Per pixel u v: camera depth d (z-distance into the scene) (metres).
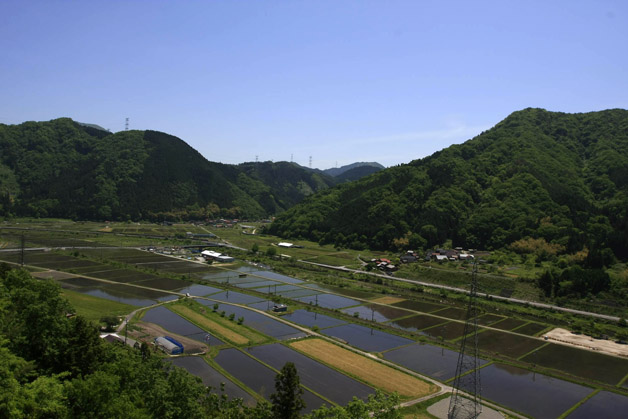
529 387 86.44
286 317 128.88
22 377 50.72
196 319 120.62
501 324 131.12
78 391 46.16
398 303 153.12
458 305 152.88
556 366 98.25
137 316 120.19
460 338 115.69
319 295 161.25
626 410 78.19
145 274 184.12
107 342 90.06
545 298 158.88
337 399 76.81
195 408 54.38
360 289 173.75
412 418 70.56
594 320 136.62
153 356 70.62
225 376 83.62
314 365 92.00
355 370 90.19
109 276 175.25
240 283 177.38
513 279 174.38
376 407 54.69
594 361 102.31
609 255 186.50
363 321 127.50
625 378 92.69
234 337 107.19
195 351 95.56
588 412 76.94
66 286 153.50
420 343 110.12
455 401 73.62
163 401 52.81
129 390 53.72
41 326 63.50
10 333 59.16
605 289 157.00
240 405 65.75
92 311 120.62
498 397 81.38
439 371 92.31
